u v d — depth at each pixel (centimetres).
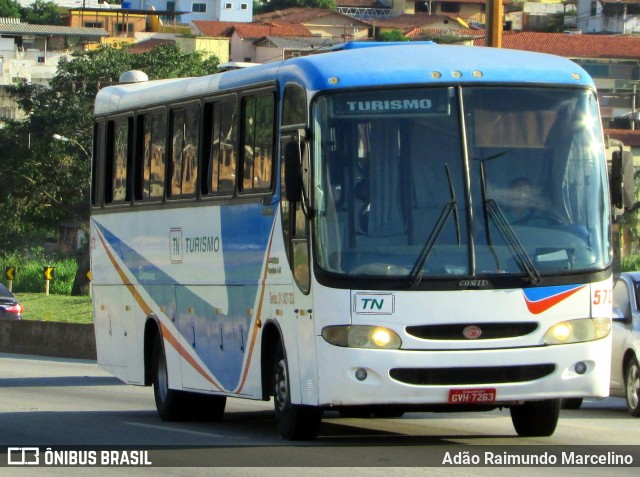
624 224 8200
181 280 2198
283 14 19462
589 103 1728
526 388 1634
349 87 1681
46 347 4538
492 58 1739
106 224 2567
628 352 2325
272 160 1850
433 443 1814
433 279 1620
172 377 2244
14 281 7975
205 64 8919
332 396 1631
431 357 1611
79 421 2244
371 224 1642
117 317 2520
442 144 1669
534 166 1681
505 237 1645
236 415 2405
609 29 16512
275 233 1825
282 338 1795
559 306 1644
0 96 14500
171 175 2258
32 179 8325
